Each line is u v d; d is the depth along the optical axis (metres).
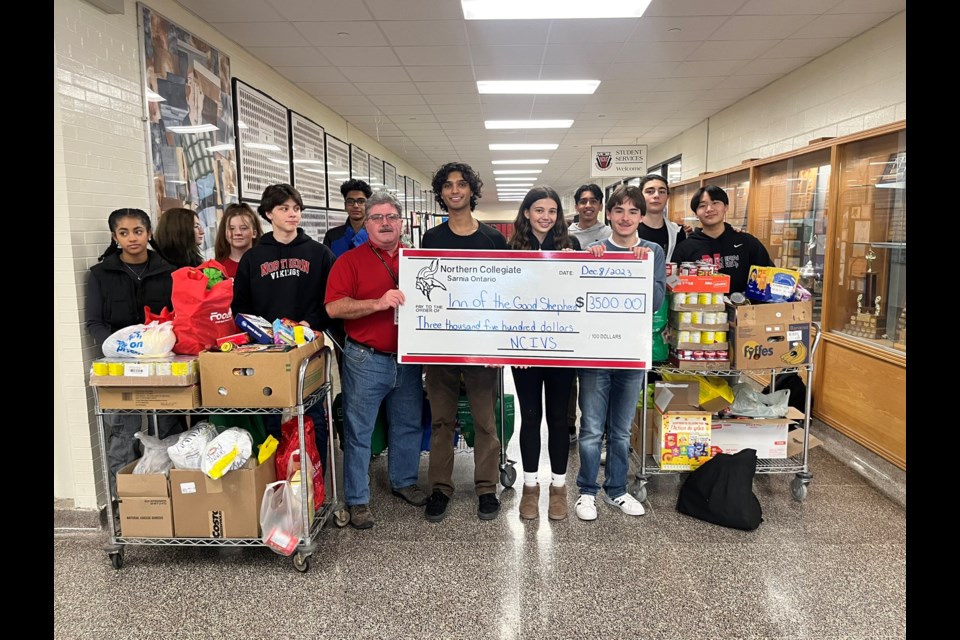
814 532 2.63
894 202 3.27
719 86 6.10
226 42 4.39
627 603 2.14
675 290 2.82
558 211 2.75
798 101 5.41
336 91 6.12
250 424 2.55
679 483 3.19
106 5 2.89
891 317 3.31
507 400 3.19
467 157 11.98
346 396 2.69
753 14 4.06
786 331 2.81
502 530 2.68
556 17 4.10
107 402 2.28
